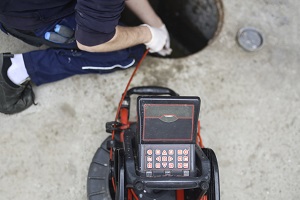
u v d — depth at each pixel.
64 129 1.92
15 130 1.90
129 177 1.35
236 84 2.12
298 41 2.28
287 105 2.12
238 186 1.92
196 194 1.50
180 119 1.41
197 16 2.72
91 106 1.98
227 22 2.28
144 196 1.53
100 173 1.83
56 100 1.97
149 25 2.07
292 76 2.19
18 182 1.82
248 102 2.09
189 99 1.40
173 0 2.83
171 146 1.42
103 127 1.95
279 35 2.28
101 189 1.81
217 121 2.03
